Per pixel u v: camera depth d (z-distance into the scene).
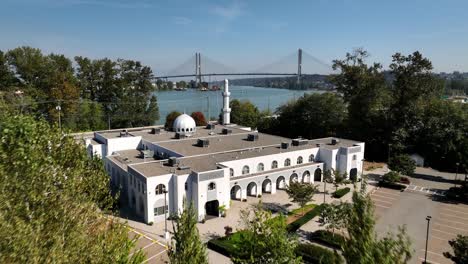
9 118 25.83
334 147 77.06
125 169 64.56
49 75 117.50
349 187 72.56
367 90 101.06
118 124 130.25
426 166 91.75
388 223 54.34
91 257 21.08
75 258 19.88
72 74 122.56
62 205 21.03
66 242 20.11
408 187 73.06
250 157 67.12
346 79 106.38
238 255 30.98
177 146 74.88
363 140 100.94
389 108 99.25
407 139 97.19
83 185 28.23
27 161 21.83
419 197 66.62
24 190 19.88
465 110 92.75
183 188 55.62
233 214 57.91
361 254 15.30
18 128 25.14
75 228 21.05
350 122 105.12
